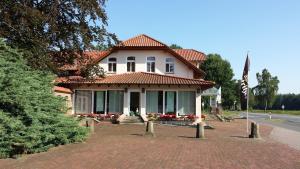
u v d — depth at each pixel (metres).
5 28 19.67
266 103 135.75
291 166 13.29
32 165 12.18
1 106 14.05
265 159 14.80
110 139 20.14
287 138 24.94
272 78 136.25
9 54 15.62
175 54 38.69
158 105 37.00
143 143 18.81
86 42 23.34
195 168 12.41
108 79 37.28
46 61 20.11
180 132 26.36
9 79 13.99
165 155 14.97
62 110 17.30
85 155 14.41
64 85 37.41
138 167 12.26
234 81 100.31
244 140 22.19
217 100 70.12
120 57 39.34
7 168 11.64
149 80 36.34
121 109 37.41
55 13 21.23
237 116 66.44
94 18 23.58
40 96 15.61
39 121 15.23
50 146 16.02
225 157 15.05
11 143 13.46
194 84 35.56
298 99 126.31
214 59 97.56
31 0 20.78
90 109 37.53
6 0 19.38
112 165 12.51
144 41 39.72
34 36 20.36
